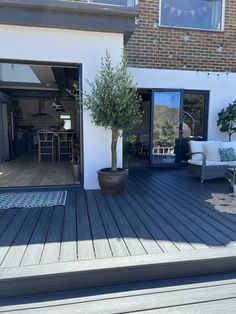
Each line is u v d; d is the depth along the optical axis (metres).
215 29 6.76
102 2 5.81
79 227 2.85
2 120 8.20
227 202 3.79
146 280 2.20
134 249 2.37
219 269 2.33
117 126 3.82
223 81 6.79
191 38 6.55
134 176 5.76
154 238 2.60
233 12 6.68
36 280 2.01
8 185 4.64
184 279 2.24
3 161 8.23
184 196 4.10
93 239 2.56
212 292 2.07
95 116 3.77
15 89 9.82
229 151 5.50
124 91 3.73
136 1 6.10
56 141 8.70
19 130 10.71
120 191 4.05
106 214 3.26
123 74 3.78
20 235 2.64
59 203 3.63
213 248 2.40
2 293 1.98
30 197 3.94
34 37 3.86
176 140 6.87
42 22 3.65
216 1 6.64
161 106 6.65
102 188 4.01
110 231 2.76
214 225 2.95
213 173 5.06
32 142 11.95
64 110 12.70
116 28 3.87
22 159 8.95
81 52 4.03
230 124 6.62
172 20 6.53
